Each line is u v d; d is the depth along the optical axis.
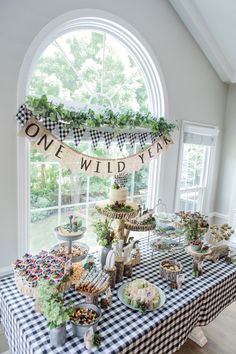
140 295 1.58
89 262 1.74
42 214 2.32
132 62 2.75
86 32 2.38
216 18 2.82
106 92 2.60
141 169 2.99
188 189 3.60
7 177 1.92
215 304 1.89
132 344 1.31
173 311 1.54
